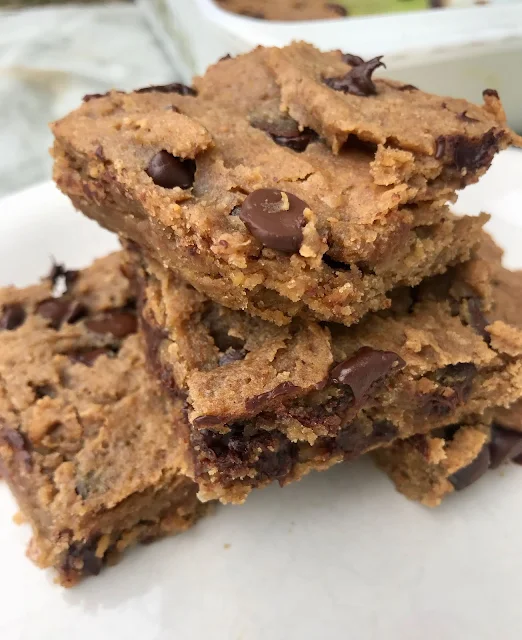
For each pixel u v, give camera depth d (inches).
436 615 3.9
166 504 4.3
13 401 4.4
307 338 4.0
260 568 4.1
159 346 4.4
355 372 3.8
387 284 4.1
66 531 3.9
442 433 4.5
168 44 10.2
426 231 4.2
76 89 9.6
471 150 4.1
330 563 4.2
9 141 8.8
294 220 3.5
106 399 4.5
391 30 6.9
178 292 4.2
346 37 6.8
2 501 4.5
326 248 3.6
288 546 4.3
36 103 9.4
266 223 3.5
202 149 3.9
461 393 4.2
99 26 11.2
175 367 4.1
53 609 3.9
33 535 4.1
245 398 3.7
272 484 4.6
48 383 4.5
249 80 4.6
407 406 4.2
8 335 4.8
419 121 4.1
